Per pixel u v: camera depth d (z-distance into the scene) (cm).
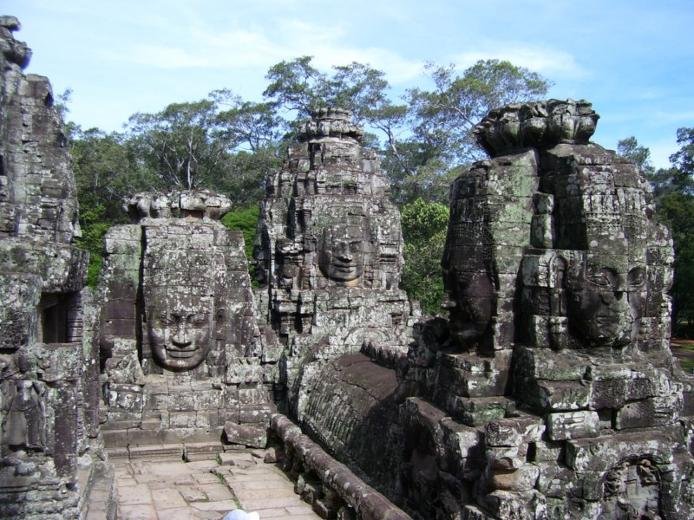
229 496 931
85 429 730
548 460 555
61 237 689
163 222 1222
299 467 996
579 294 579
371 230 1458
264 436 1145
